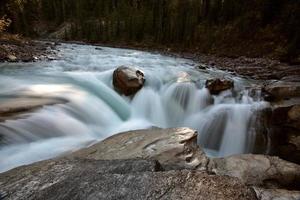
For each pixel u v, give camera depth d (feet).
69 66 52.19
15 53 56.29
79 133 27.81
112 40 235.61
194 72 52.44
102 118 31.94
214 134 33.35
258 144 30.53
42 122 25.59
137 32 222.69
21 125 24.00
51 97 31.40
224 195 11.49
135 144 18.19
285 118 28.63
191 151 17.61
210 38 143.33
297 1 100.63
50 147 24.09
